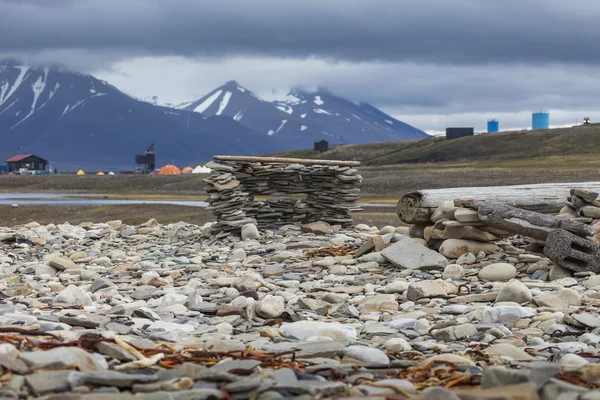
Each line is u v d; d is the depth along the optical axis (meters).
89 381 4.43
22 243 19.22
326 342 6.31
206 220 35.94
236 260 15.34
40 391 4.22
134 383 4.43
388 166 143.75
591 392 4.18
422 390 4.66
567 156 149.62
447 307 9.23
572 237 11.59
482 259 13.25
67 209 44.34
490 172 82.19
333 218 20.09
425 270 12.88
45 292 11.20
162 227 22.27
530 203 15.46
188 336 7.01
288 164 19.92
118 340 5.55
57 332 6.16
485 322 8.33
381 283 11.87
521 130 185.00
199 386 4.41
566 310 8.80
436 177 75.75
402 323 8.01
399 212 15.07
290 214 20.30
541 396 4.30
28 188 99.25
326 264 13.93
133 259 15.80
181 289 11.20
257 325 8.38
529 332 7.72
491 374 4.54
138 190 86.94
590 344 7.07
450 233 13.74
